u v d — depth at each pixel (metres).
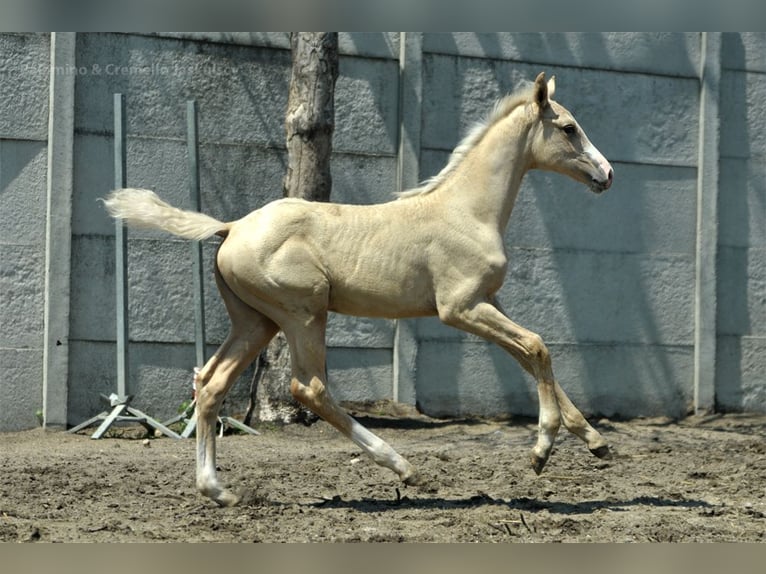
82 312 12.92
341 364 13.84
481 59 14.44
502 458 10.98
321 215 7.82
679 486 9.27
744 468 10.32
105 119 13.05
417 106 14.11
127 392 12.51
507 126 8.20
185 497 8.34
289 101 13.22
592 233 14.83
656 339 15.07
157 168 13.26
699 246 15.20
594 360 14.80
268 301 7.70
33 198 12.80
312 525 7.20
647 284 15.05
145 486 8.89
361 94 13.98
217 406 7.87
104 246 13.02
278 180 13.77
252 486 8.86
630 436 13.17
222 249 7.82
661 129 15.12
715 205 15.24
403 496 8.52
